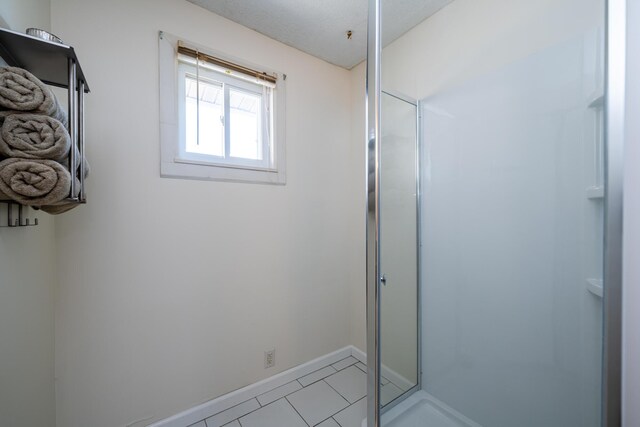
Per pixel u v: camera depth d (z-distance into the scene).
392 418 1.13
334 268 1.84
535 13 0.96
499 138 1.07
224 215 1.38
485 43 1.11
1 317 0.63
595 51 0.81
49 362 0.94
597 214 0.82
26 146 0.55
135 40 1.15
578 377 0.88
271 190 1.55
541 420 0.97
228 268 1.40
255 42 1.49
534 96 0.97
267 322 1.54
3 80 0.54
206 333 1.33
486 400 1.12
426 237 1.33
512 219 1.04
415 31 1.33
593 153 0.83
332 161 1.83
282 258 1.60
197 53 1.29
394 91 1.20
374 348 0.96
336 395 1.48
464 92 1.18
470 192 1.17
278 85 1.57
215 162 1.37
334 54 1.72
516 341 1.04
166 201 1.22
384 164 1.10
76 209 1.04
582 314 0.87
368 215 0.94
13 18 0.71
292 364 1.64
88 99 1.06
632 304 0.75
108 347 1.10
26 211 0.71
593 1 0.81
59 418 1.01
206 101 1.39
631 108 0.75
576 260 0.88
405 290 1.25
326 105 1.79
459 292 1.21
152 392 1.19
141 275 1.17
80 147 0.74
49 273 0.95
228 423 1.28
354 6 1.32
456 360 1.22
